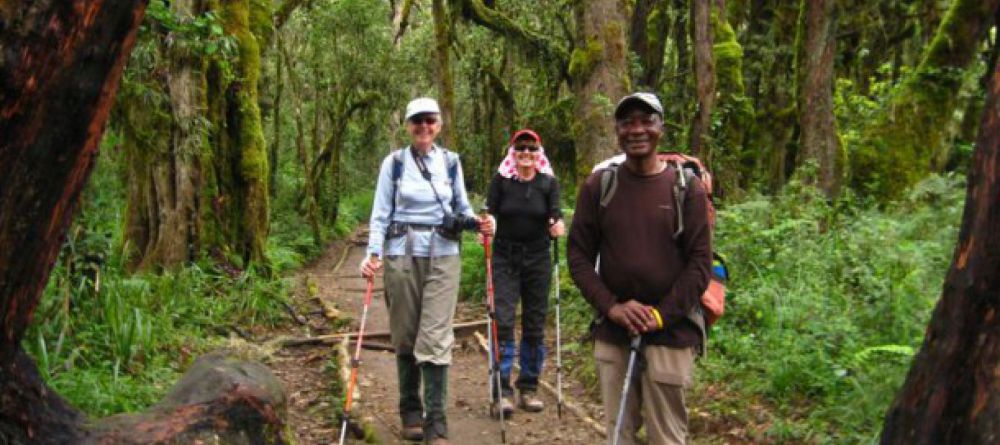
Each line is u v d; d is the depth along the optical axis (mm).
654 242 3635
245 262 11125
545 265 6410
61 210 2629
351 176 35594
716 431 5621
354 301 12008
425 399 5355
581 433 5906
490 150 26109
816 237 8383
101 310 6699
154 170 10016
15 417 2832
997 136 2568
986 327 2590
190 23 7492
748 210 9055
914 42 17141
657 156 3785
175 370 6820
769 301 7105
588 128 9914
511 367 6414
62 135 2480
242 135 11258
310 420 6109
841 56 17500
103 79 2535
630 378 3627
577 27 10188
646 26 16609
